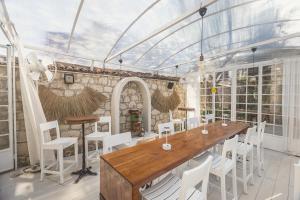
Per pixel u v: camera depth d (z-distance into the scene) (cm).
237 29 305
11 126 297
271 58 426
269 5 238
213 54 431
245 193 234
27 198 220
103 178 163
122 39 360
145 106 503
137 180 119
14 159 302
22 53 274
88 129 395
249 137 257
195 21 277
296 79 374
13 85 297
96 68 405
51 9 266
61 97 353
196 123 395
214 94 550
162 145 207
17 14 281
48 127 283
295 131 379
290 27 292
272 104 420
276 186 253
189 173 110
